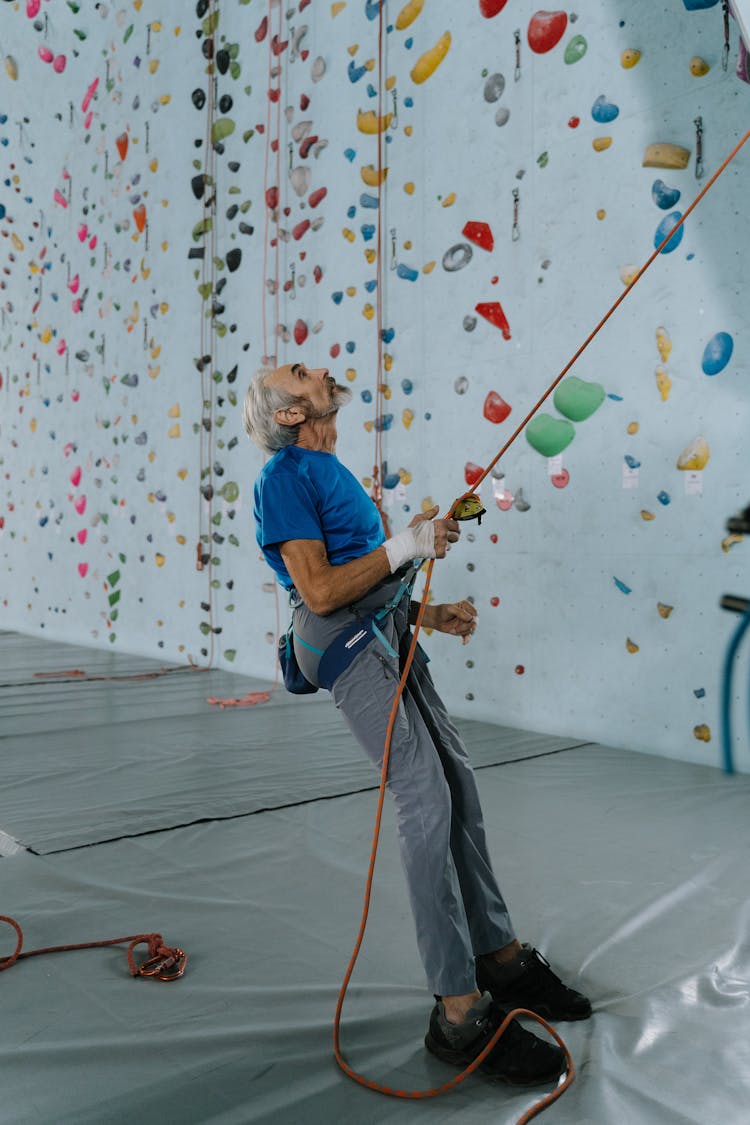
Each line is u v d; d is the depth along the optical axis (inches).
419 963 67.1
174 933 72.3
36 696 182.7
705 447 125.1
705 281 124.4
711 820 101.1
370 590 58.1
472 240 156.2
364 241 177.3
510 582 152.3
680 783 116.5
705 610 125.9
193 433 227.6
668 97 127.8
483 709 157.8
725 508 123.2
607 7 135.0
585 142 138.5
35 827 98.1
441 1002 54.8
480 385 155.7
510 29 148.8
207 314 221.5
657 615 131.6
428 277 164.6
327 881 83.6
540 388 146.2
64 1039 56.1
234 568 215.8
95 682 201.3
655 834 96.3
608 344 136.5
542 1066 51.5
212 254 219.1
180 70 229.0
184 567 232.2
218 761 127.6
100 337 264.7
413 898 54.2
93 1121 47.8
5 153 311.6
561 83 141.6
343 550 59.2
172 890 81.4
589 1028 57.5
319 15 186.9
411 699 57.0
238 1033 56.7
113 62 257.0
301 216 193.0
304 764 125.7
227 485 216.8
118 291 256.1
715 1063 53.2
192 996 61.9
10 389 315.0
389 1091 50.7
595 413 138.5
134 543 252.4
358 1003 61.1
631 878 83.5
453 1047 53.1
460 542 160.4
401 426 171.0
